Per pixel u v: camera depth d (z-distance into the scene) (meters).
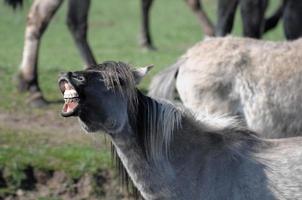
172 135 14.92
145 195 15.11
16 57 43.94
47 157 23.30
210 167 14.95
